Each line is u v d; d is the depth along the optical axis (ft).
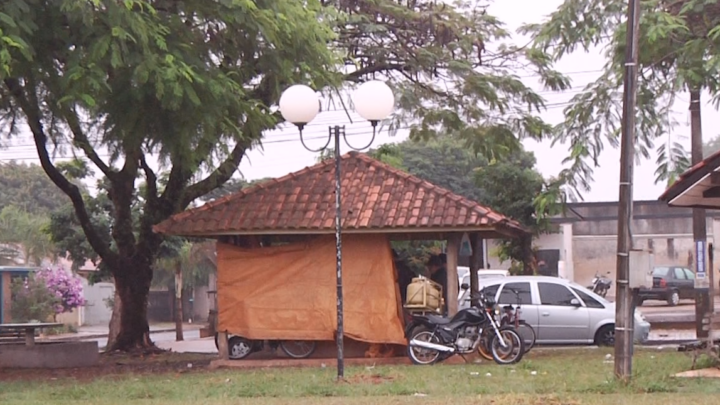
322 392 45.06
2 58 44.83
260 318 61.72
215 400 42.98
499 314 59.67
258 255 62.18
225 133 57.21
